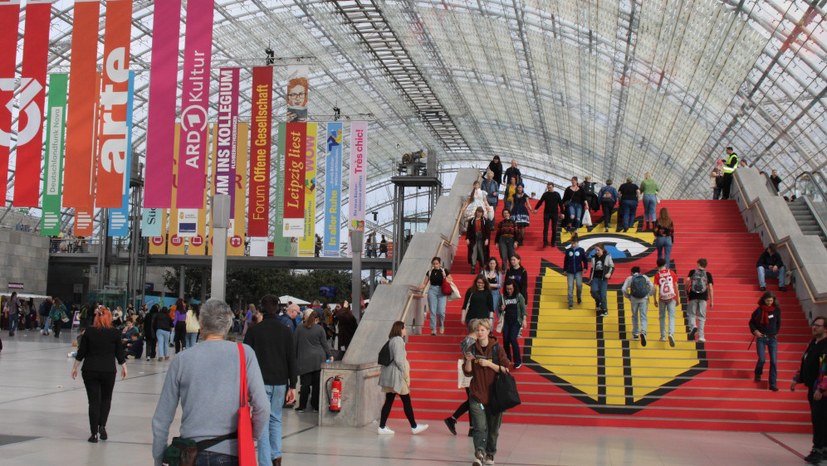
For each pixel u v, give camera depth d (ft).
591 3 124.77
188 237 128.67
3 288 147.54
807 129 118.42
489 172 80.02
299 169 102.63
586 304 61.87
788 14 96.43
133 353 81.56
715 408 44.80
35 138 72.95
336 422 40.91
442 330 55.72
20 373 62.18
